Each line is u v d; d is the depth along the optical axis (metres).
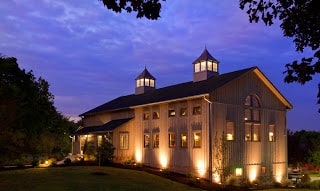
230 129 27.28
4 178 21.08
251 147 28.33
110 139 31.47
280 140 30.70
